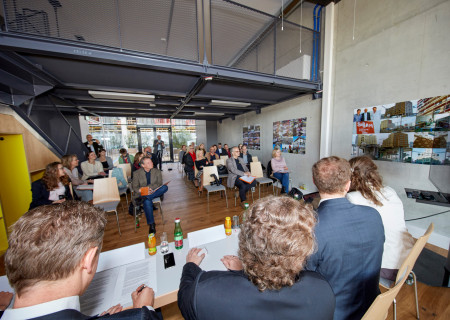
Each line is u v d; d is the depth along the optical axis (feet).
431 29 6.89
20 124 8.79
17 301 1.29
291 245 1.40
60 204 1.54
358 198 3.83
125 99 13.35
